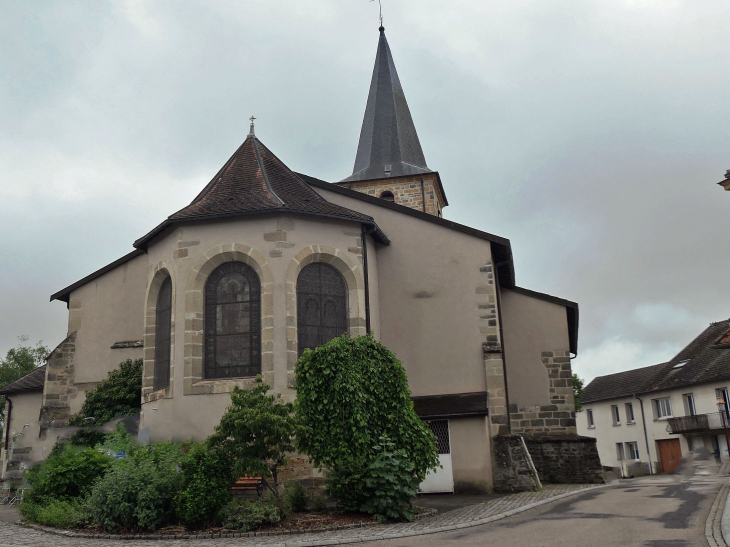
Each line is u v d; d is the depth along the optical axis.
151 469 11.66
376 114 34.03
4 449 25.80
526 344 21.25
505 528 10.52
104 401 18.39
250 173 17.67
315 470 14.27
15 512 15.58
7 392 26.08
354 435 12.59
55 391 19.56
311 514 12.32
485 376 17.97
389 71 34.97
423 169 32.47
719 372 36.00
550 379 20.86
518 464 16.94
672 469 39.66
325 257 16.52
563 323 21.22
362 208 19.73
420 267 19.05
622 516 11.09
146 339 16.83
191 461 11.51
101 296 20.34
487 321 18.39
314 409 12.90
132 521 11.17
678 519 10.43
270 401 12.17
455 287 18.75
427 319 18.67
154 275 16.98
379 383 13.20
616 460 45.41
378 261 19.22
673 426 38.06
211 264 15.97
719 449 35.78
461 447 16.77
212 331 15.75
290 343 15.32
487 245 18.89
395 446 12.66
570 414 20.47
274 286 15.57
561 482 19.48
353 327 16.53
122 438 16.25
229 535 10.69
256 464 11.38
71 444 15.83
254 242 15.89
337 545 9.67
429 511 12.88
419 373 18.36
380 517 11.66
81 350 19.97
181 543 10.14
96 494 11.50
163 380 16.31
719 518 10.30
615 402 45.75
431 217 19.27
